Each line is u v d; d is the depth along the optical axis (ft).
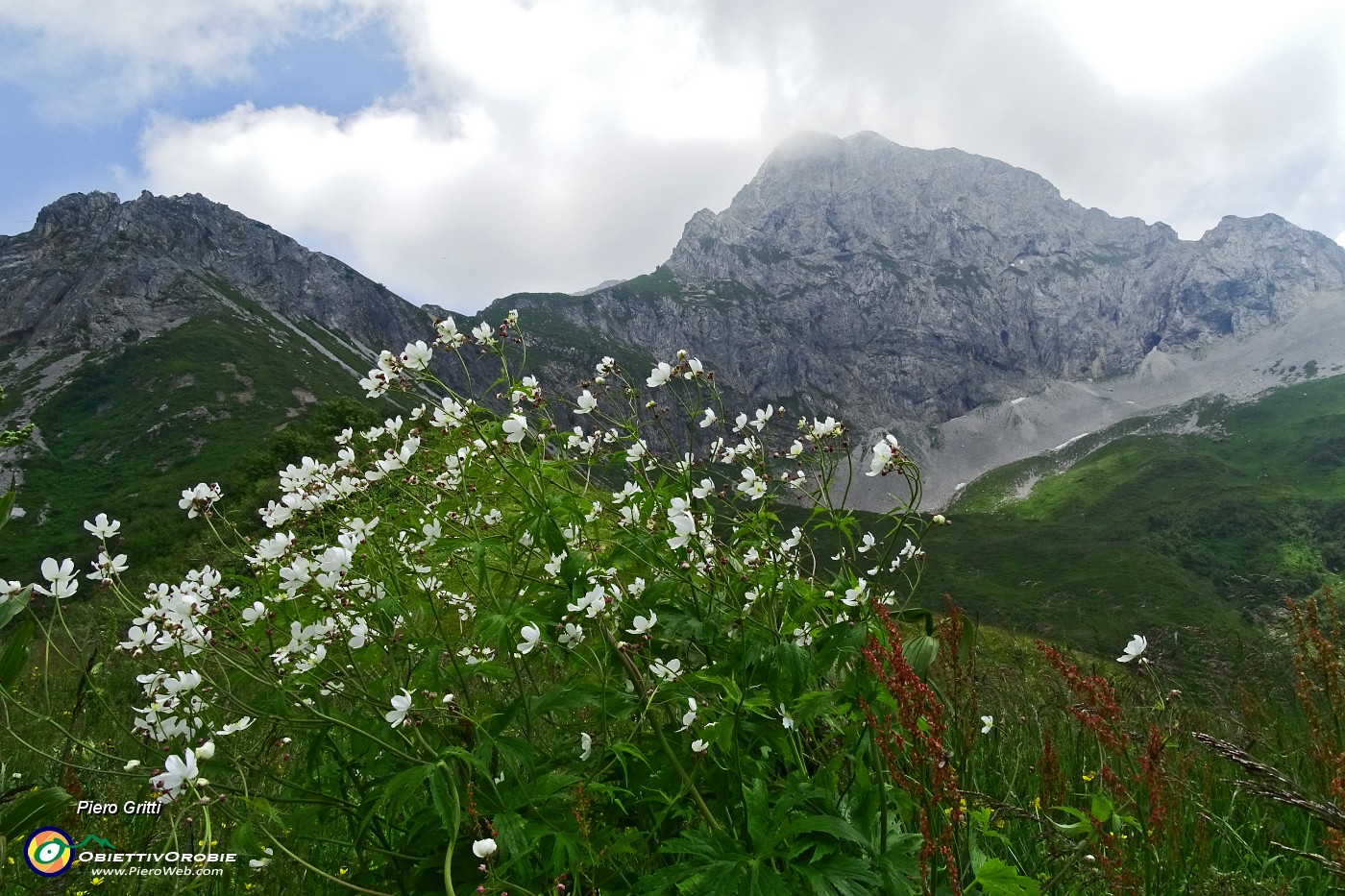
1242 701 15.80
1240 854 11.93
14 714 17.69
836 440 14.15
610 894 9.48
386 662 12.71
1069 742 15.92
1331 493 597.52
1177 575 361.71
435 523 12.98
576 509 12.53
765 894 8.52
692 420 14.44
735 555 13.41
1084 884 10.79
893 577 12.86
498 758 10.95
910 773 9.78
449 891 8.45
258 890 12.08
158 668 11.82
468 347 13.71
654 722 11.21
